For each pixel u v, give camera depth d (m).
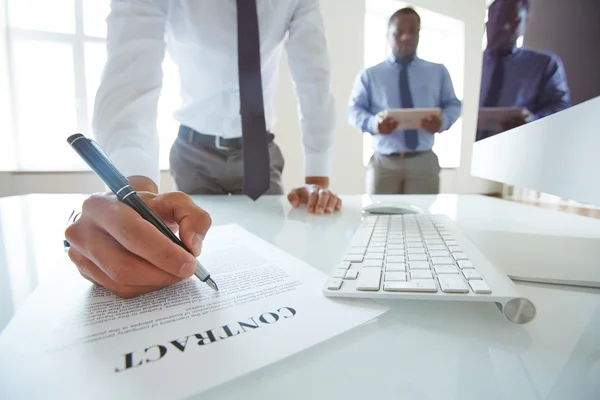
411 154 1.99
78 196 0.86
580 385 0.18
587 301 0.28
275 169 1.00
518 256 0.39
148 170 0.55
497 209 0.72
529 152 0.37
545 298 0.29
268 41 0.83
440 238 0.41
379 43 3.29
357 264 0.32
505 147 0.44
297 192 0.76
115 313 0.25
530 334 0.23
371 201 0.83
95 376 0.18
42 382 0.17
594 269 0.34
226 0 0.72
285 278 0.31
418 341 0.22
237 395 0.17
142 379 0.18
